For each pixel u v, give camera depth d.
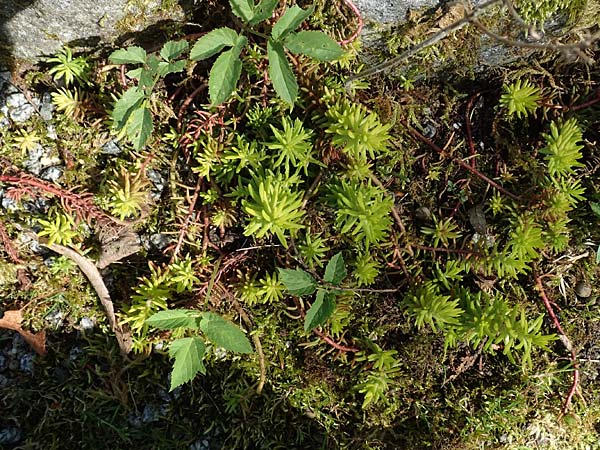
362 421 0.28
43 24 0.24
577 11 0.24
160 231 0.27
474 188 0.28
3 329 0.27
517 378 0.28
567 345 0.28
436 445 0.28
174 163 0.27
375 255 0.27
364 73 0.24
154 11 0.24
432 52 0.26
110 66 0.26
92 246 0.27
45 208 0.26
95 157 0.27
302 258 0.27
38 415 0.27
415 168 0.28
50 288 0.27
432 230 0.27
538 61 0.27
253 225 0.24
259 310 0.28
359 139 0.24
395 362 0.26
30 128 0.26
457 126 0.28
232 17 0.25
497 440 0.28
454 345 0.25
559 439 0.28
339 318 0.26
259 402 0.28
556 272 0.28
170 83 0.27
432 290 0.26
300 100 0.26
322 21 0.25
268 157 0.25
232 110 0.27
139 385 0.27
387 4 0.24
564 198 0.26
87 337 0.27
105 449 0.27
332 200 0.26
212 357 0.28
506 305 0.25
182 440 0.28
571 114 0.28
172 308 0.27
